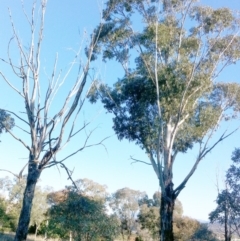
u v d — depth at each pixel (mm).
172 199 17812
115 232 30891
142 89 19234
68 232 29875
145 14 20438
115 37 19750
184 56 18734
